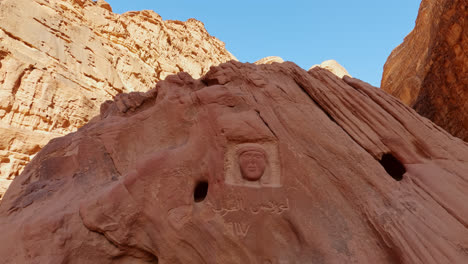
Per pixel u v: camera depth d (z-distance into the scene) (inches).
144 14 1366.9
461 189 191.2
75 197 218.1
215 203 197.2
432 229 172.1
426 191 193.5
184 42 1599.4
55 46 828.0
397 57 916.6
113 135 252.1
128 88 1058.1
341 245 179.3
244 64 265.9
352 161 209.8
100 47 1007.6
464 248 163.5
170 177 207.6
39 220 195.9
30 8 823.1
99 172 238.5
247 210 193.3
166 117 249.0
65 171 249.8
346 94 241.9
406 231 173.3
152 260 204.1
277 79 255.4
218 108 231.8
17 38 738.8
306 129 222.4
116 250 198.1
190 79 275.6
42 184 238.7
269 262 180.1
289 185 201.5
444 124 560.1
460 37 467.5
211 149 216.1
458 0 443.8
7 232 200.5
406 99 781.3
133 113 285.7
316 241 182.1
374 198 194.4
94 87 884.6
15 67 669.3
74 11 1013.2
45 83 710.5
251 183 204.1
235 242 183.9
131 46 1194.0
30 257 183.6
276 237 187.8
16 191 236.7
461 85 494.3
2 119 617.9
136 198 203.5
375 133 224.4
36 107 672.4
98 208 200.4
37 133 649.0
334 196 198.5
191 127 233.1
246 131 219.1
